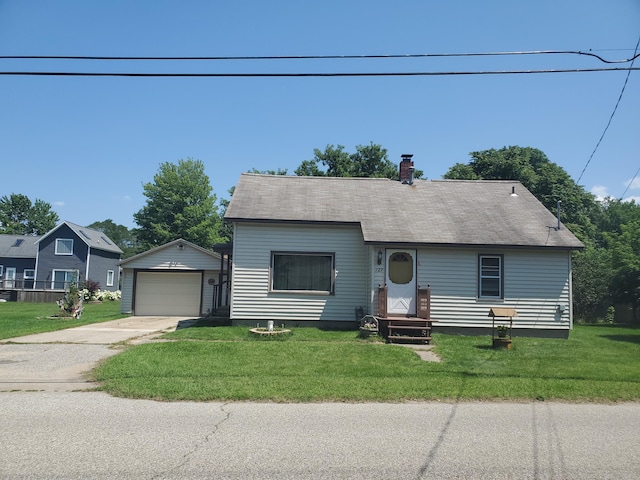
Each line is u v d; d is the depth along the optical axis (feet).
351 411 23.18
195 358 35.55
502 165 121.39
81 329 54.70
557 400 26.11
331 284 55.11
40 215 242.58
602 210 200.03
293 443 18.30
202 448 17.60
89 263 143.54
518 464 16.58
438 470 15.90
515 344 45.57
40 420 20.81
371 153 135.85
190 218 182.70
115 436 18.79
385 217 56.24
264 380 28.84
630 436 19.98
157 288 79.71
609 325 73.61
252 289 54.44
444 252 52.80
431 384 28.48
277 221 53.88
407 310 51.83
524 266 53.21
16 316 73.41
